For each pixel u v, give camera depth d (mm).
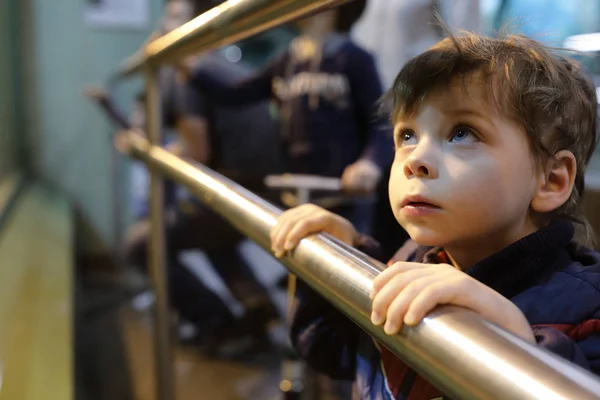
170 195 1971
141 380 1877
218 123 1862
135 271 3027
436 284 365
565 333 452
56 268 1898
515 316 369
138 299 2574
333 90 1357
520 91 473
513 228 505
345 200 1135
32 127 3141
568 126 503
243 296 2055
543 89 483
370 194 1088
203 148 1892
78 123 3170
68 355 1295
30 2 3061
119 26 3129
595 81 636
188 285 2082
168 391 1359
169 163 998
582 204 657
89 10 3104
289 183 1260
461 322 335
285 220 554
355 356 684
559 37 609
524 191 488
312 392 1296
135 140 1410
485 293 370
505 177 472
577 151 523
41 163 3176
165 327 1344
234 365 1986
